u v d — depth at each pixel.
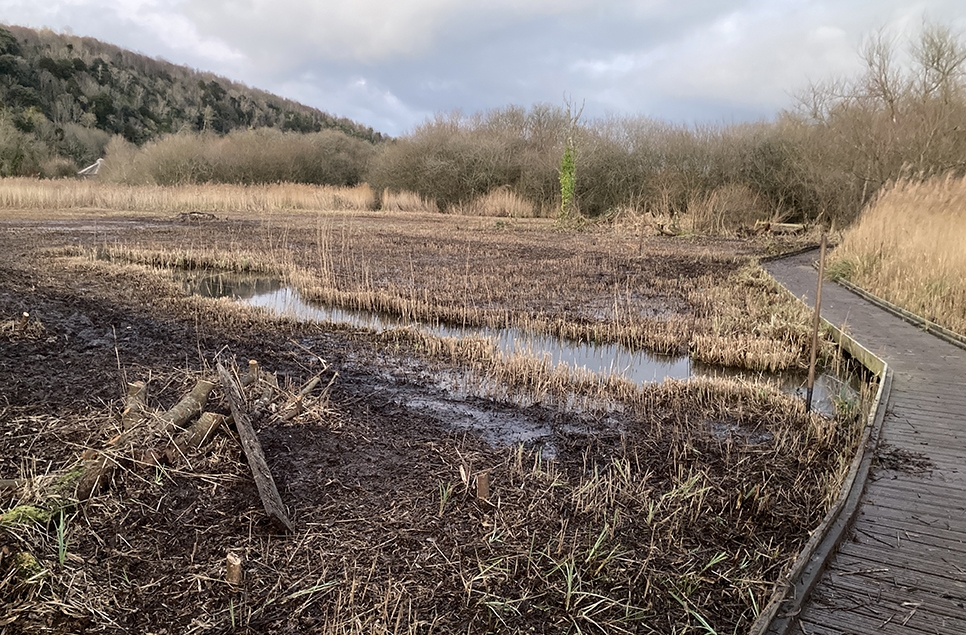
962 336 7.24
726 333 8.20
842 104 22.27
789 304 9.62
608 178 29.16
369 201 32.53
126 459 3.64
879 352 6.95
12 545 2.86
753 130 27.62
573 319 8.91
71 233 16.06
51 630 2.58
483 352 7.09
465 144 32.50
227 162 35.88
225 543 3.26
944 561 3.14
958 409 5.21
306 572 3.11
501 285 11.25
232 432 4.23
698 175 27.41
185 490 3.63
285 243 15.33
